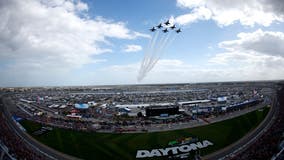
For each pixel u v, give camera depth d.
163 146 77.06
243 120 108.50
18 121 111.31
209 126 100.31
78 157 68.94
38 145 78.88
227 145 77.25
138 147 76.56
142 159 67.44
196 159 66.31
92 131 94.81
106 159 67.62
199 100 197.50
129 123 109.31
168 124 105.38
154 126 102.44
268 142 70.69
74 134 90.81
